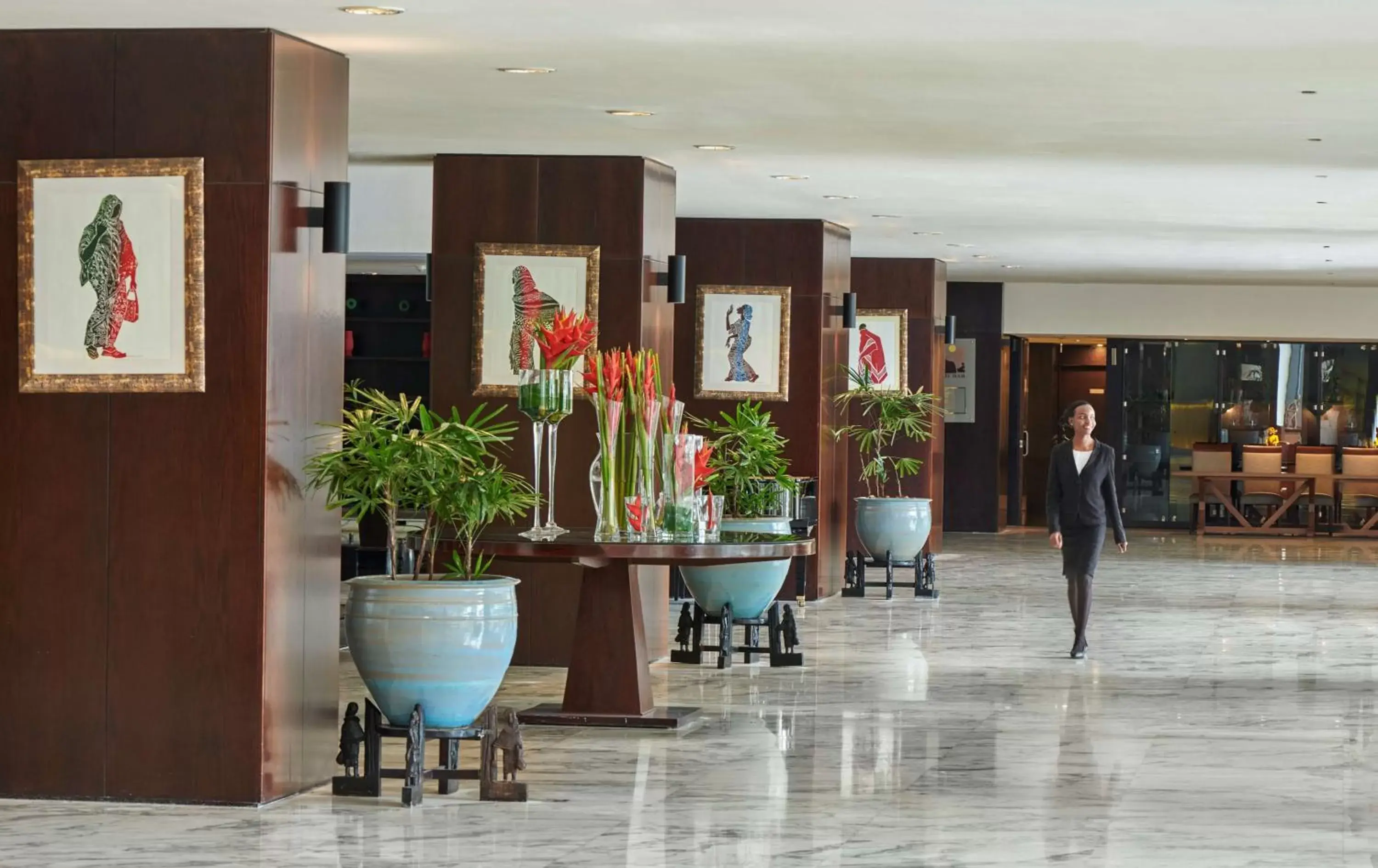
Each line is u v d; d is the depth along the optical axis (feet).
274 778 23.77
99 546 23.76
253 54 23.52
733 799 23.94
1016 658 39.73
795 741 28.55
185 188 23.47
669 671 37.06
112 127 23.72
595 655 30.30
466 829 21.98
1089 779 25.61
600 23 25.07
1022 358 86.79
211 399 23.53
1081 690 34.73
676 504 29.04
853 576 55.77
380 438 23.80
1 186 23.98
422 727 23.67
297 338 24.30
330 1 22.77
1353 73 28.55
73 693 23.79
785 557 28.48
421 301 52.49
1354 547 78.43
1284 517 87.71
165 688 23.59
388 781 25.38
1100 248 62.69
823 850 20.97
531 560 28.14
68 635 23.81
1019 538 81.10
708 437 52.13
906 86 30.37
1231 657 40.29
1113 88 30.30
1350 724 30.81
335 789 24.16
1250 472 85.97
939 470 68.95
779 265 52.34
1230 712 32.07
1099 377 92.48
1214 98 31.27
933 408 65.87
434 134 36.29
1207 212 50.44
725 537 30.30
